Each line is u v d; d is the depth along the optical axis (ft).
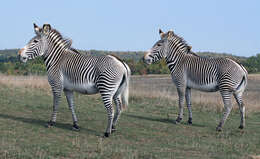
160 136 35.32
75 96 65.72
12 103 49.49
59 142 29.55
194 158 26.53
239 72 39.70
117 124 40.16
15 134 31.27
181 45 43.45
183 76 42.80
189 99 44.01
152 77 205.87
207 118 50.29
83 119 42.50
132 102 63.57
